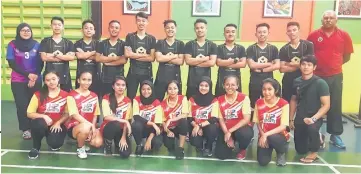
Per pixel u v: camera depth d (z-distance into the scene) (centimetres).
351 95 477
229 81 299
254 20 471
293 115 322
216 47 340
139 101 310
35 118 293
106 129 300
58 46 337
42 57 335
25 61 332
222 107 305
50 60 336
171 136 307
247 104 303
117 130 299
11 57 331
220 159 308
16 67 332
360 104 440
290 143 360
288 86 346
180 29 476
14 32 486
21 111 340
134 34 344
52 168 276
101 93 356
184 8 471
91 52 347
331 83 341
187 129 304
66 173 267
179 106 310
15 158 295
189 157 311
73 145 335
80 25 478
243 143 299
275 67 338
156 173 272
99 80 357
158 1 471
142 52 341
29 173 264
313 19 467
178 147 306
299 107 313
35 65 338
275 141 286
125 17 476
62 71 342
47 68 341
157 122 307
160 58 338
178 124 304
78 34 480
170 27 336
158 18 475
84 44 346
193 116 309
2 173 263
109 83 348
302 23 470
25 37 332
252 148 342
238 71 343
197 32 335
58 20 335
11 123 400
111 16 477
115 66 347
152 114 308
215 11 471
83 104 305
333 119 344
